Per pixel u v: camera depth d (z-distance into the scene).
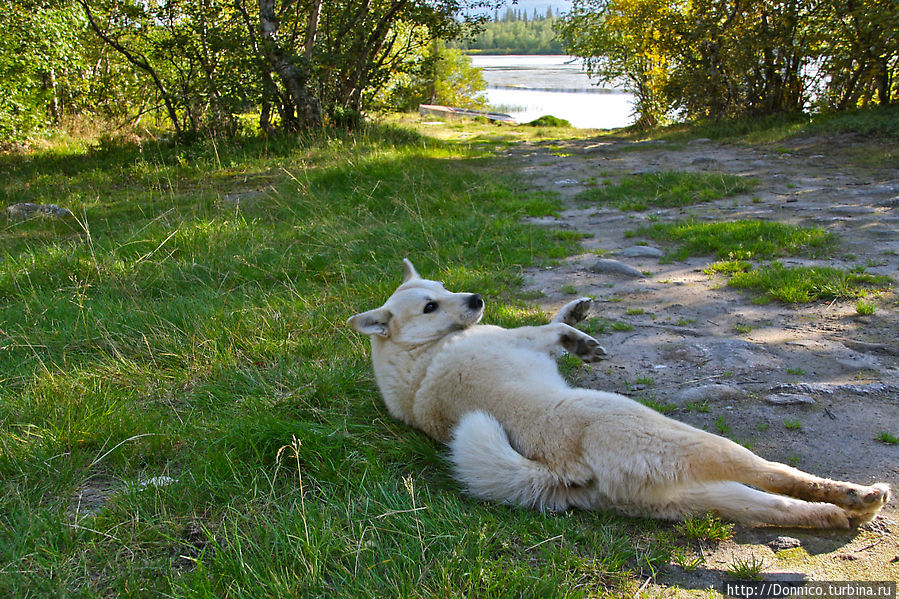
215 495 3.24
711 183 10.34
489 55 129.12
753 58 17.61
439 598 2.47
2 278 6.94
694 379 4.23
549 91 49.84
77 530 3.00
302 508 2.97
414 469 3.48
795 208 8.65
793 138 14.41
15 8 15.75
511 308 5.69
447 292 4.27
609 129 23.62
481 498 3.16
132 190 12.23
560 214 9.42
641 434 2.85
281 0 16.92
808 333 4.77
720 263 6.51
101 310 5.88
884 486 2.73
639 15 20.42
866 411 3.60
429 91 36.19
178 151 15.30
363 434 3.78
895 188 9.18
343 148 13.82
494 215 8.90
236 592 2.54
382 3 17.69
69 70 19.23
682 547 2.77
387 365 4.09
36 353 5.10
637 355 4.68
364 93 18.97
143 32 16.33
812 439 3.41
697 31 18.34
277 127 17.31
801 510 2.82
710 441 2.77
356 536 2.85
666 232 7.81
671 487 2.80
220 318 5.49
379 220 8.75
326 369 4.59
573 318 4.62
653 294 5.93
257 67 15.49
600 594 2.52
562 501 3.05
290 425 3.66
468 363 3.59
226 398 4.32
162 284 6.77
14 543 2.89
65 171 14.34
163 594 2.59
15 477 3.47
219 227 8.30
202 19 15.62
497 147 17.67
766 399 3.84
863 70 15.72
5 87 16.45
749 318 5.18
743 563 2.59
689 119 20.58
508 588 2.52
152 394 4.48
